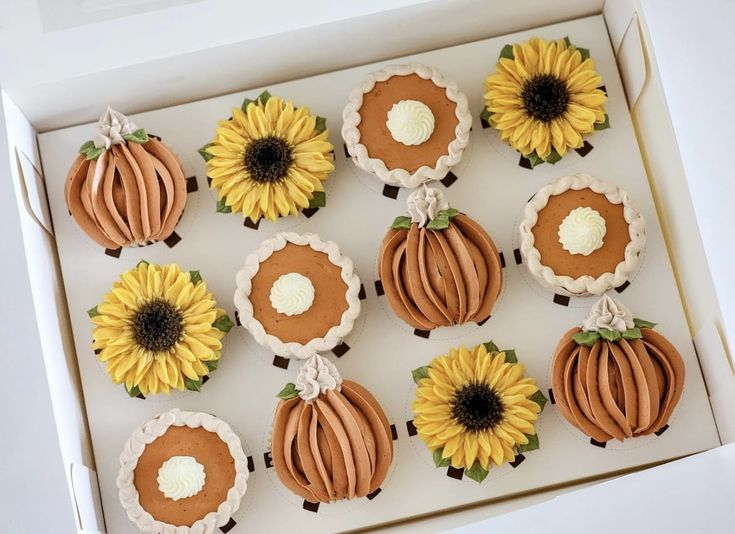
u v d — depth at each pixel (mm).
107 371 637
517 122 647
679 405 640
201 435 633
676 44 617
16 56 629
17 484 594
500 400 625
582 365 616
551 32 684
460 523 624
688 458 574
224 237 668
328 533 634
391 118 653
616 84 677
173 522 624
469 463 616
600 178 660
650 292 655
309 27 636
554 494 635
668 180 634
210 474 629
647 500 568
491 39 684
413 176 649
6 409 599
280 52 655
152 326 627
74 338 659
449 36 677
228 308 660
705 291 613
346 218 668
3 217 616
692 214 606
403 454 641
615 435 616
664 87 613
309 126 654
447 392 625
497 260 635
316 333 639
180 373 634
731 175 605
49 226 666
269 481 641
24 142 651
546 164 669
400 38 668
